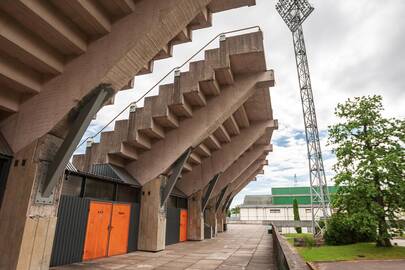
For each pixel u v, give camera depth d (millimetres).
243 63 13000
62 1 6531
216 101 14234
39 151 7316
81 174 10391
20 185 7082
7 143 7520
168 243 17531
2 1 5879
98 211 11164
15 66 7047
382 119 18297
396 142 17750
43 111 7543
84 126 7320
